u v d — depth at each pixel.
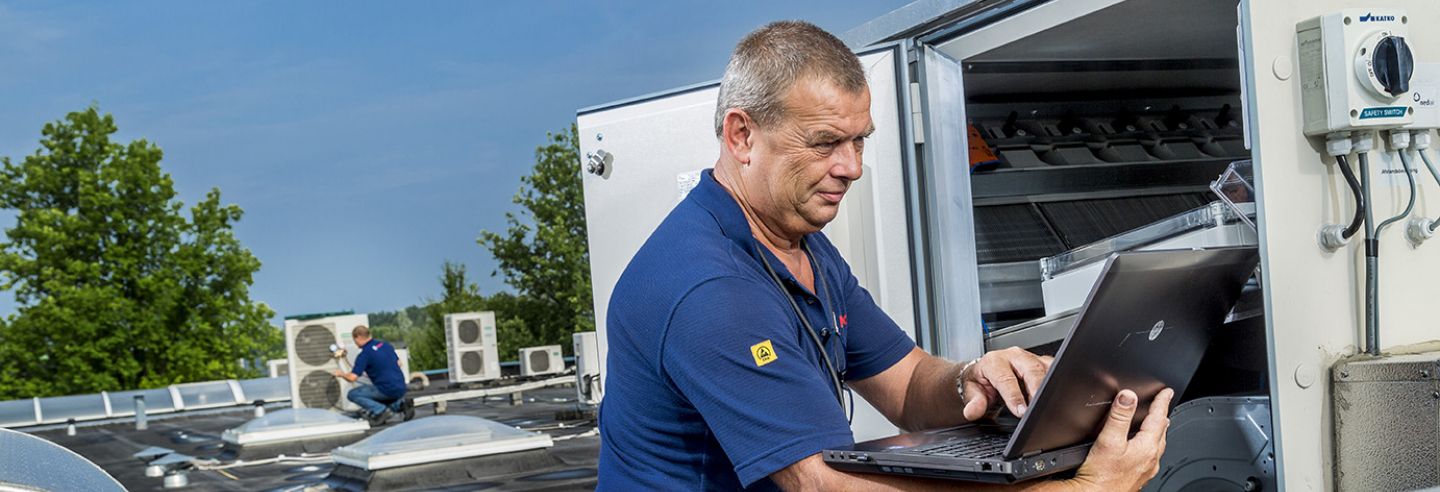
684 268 2.16
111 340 37.59
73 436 14.37
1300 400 3.05
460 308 50.59
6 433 2.41
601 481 2.39
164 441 12.48
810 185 2.20
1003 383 2.33
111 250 38.44
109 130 39.69
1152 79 5.11
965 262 4.05
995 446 2.08
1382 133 3.21
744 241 2.24
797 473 2.10
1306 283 3.08
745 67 2.22
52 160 39.12
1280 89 3.08
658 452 2.28
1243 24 3.06
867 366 2.68
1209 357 3.95
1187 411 3.65
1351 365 3.05
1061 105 5.30
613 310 2.28
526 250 44.34
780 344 2.13
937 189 4.05
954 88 4.05
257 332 41.06
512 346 43.12
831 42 2.21
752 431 2.09
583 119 4.61
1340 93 3.02
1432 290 3.28
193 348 39.19
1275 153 3.06
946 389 2.51
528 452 7.38
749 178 2.26
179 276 39.28
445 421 7.68
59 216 37.94
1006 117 5.22
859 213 4.16
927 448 2.08
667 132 4.39
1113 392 2.08
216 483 8.09
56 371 38.03
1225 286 2.26
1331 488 3.09
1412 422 2.93
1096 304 1.86
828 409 2.12
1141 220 5.15
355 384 15.66
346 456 7.45
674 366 2.14
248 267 40.75
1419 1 3.24
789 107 2.15
